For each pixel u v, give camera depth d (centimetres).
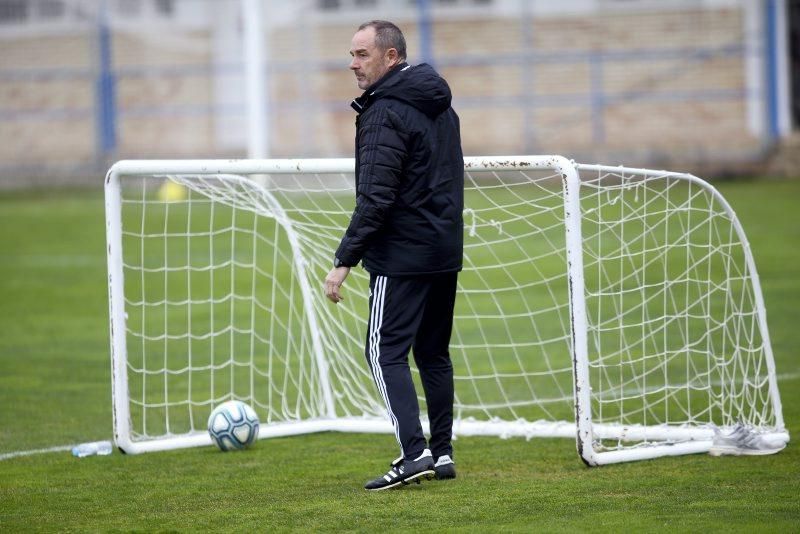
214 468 1969
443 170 1714
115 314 2089
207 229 5606
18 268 4769
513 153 7731
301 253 2483
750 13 7356
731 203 5909
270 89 8088
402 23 7900
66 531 1555
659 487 1722
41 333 3475
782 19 7450
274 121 8100
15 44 8475
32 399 2611
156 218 5931
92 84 8369
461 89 7844
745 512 1555
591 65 7612
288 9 8019
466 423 2233
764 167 7188
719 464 1881
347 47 7988
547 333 3284
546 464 1928
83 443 2195
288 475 1900
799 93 7700
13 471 1959
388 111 1678
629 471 1847
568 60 7638
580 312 1864
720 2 7394
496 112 7794
